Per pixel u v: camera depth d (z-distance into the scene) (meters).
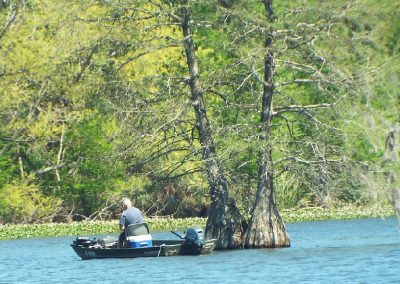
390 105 106.31
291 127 123.12
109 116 121.94
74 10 123.94
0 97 126.44
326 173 114.25
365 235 137.50
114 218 180.75
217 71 119.62
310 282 87.62
